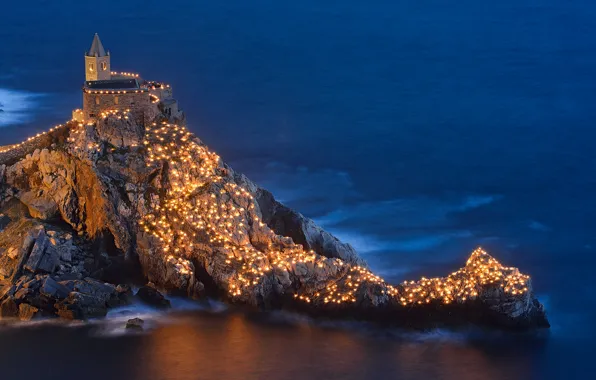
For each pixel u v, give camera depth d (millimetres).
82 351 133750
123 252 149375
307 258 147625
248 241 151375
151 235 148625
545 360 137500
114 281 148375
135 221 150250
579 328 148000
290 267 147500
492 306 143875
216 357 133750
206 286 148375
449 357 136625
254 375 130000
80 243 150250
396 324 143875
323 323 143875
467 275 147000
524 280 145250
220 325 141625
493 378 132250
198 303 146250
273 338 139125
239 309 146000
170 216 151125
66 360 131625
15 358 131750
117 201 150125
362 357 135625
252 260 147500
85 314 140750
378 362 134500
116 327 139375
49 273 145625
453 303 144500
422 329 142875
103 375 128875
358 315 144750
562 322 150250
